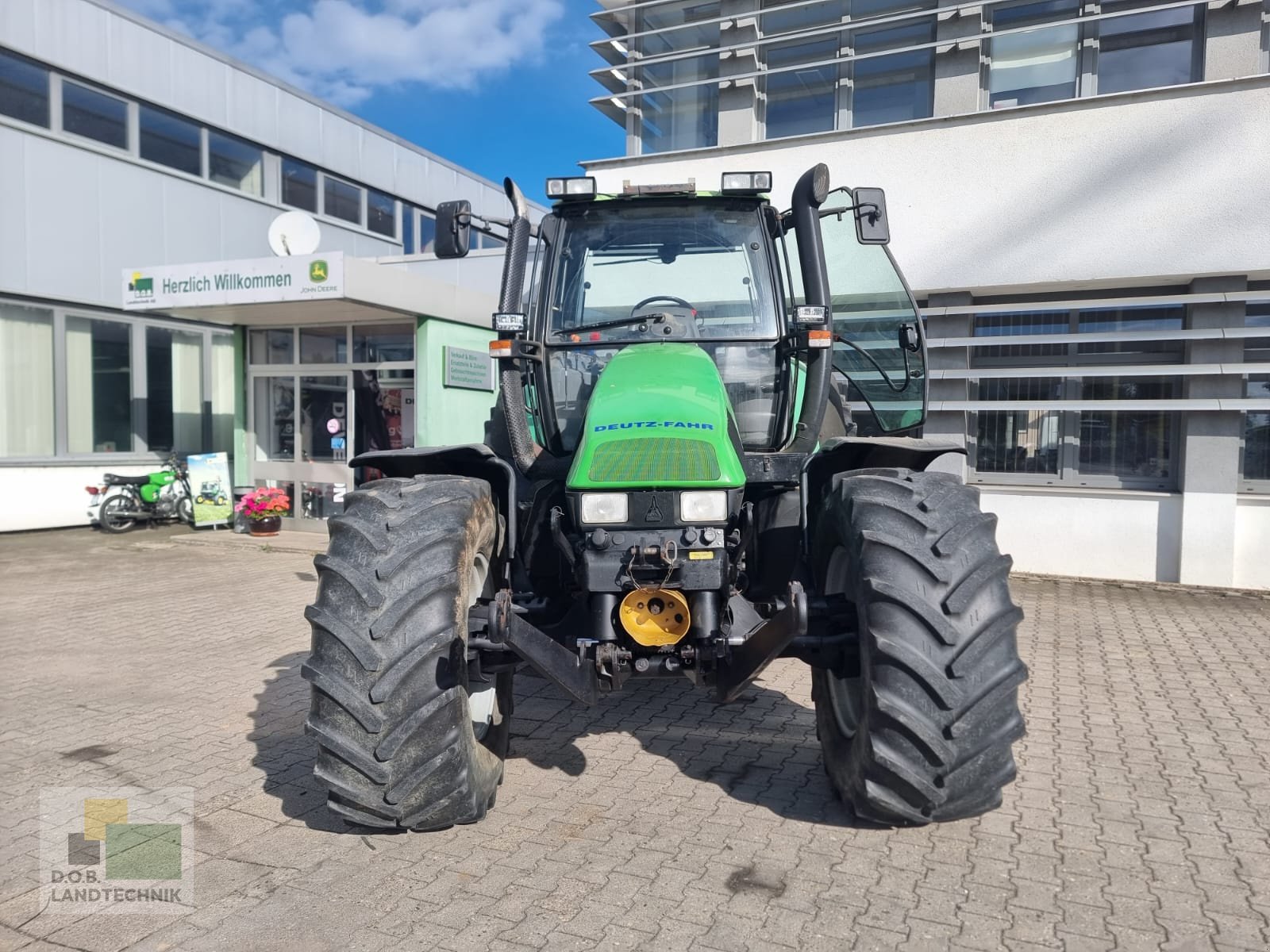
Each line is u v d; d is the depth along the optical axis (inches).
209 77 540.4
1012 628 114.8
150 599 308.7
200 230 542.0
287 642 248.5
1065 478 337.4
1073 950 99.5
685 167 374.9
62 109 475.5
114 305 502.3
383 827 119.8
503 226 163.9
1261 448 316.2
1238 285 306.5
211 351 565.9
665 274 164.6
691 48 382.0
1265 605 290.5
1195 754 161.2
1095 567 328.2
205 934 104.2
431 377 427.2
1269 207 294.5
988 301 344.2
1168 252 307.6
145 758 160.6
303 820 134.3
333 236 621.6
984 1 323.6
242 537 444.8
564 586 142.5
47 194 470.9
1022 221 325.4
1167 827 131.0
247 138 562.9
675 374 135.1
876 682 113.0
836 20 358.0
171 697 197.0
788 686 205.0
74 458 494.6
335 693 113.3
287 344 459.5
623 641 124.0
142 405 527.5
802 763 156.9
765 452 158.2
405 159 679.1
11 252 457.7
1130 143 310.5
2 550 420.8
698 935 102.4
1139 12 308.0
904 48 343.6
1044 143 321.7
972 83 335.3
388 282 400.2
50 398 486.0
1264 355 311.1
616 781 148.5
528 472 152.8
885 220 152.0
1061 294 336.5
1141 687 202.8
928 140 337.4
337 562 117.7
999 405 332.5
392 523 119.3
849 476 128.7
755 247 163.9
